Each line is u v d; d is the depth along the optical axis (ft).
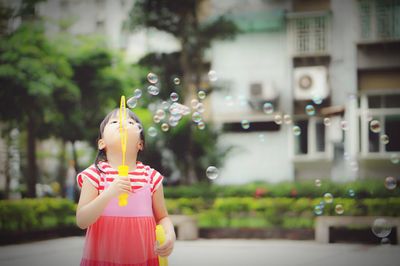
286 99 51.62
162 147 43.62
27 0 43.09
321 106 51.08
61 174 67.72
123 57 47.26
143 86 44.57
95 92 45.21
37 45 41.06
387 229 25.12
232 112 52.26
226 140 52.13
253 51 52.49
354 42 50.49
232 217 32.09
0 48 39.81
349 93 49.70
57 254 22.67
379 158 48.67
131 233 6.68
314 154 50.62
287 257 21.43
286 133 51.39
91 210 6.49
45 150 73.92
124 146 6.82
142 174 7.07
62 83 40.81
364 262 19.83
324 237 27.84
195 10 42.70
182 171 44.42
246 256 21.90
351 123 49.37
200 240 29.55
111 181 6.83
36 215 29.55
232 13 52.90
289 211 31.22
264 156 51.57
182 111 17.52
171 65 43.06
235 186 35.70
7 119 42.55
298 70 51.39
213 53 52.80
